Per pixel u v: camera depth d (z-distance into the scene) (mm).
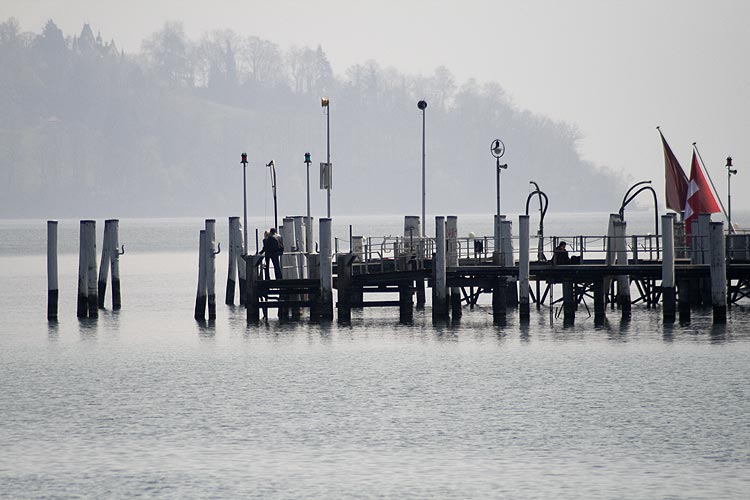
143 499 108438
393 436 128875
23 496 109625
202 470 117000
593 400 145000
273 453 122688
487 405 143250
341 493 109625
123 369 170875
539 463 118000
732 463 117000
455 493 109250
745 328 196625
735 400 143875
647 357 172500
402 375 162250
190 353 183500
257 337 197750
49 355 184250
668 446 123438
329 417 138125
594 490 109625
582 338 190500
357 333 199000
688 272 197250
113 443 127438
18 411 143375
